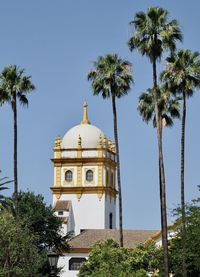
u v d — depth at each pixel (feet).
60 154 529.86
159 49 264.11
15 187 315.17
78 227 517.55
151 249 314.35
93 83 315.17
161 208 257.55
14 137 317.63
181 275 294.25
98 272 256.93
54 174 527.81
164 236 249.75
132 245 414.00
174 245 289.94
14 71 322.55
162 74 279.90
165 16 265.95
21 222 277.64
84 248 416.67
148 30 263.29
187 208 281.13
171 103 307.37
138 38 265.75
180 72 272.10
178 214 282.77
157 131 258.57
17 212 312.91
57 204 517.14
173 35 264.93
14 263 262.88
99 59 317.63
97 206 520.01
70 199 522.47
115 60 316.40
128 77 314.96
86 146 527.40
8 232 262.67
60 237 378.53
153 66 263.08
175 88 276.41
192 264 283.79
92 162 524.93
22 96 324.39
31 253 265.95
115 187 543.80
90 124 549.13
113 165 543.39
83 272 329.93
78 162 525.75
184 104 273.33
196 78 274.77
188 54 275.39
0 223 265.54
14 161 315.37
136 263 310.24
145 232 431.84
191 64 274.98
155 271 317.83
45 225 371.56
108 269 256.52
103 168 524.52
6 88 321.73
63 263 416.46
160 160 255.70
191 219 279.49
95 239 424.05
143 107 312.09
